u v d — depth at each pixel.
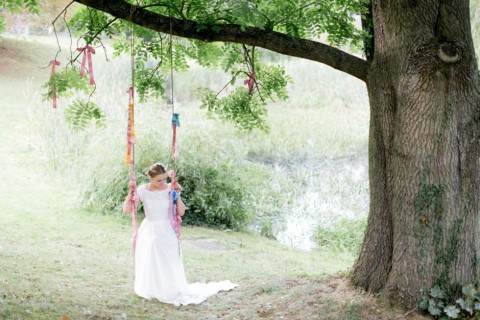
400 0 5.49
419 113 5.42
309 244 10.70
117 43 7.68
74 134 12.95
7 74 20.14
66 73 6.69
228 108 7.75
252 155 16.48
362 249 6.07
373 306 5.60
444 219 5.45
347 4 6.33
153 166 6.44
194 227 10.61
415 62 5.46
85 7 7.25
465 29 5.44
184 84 21.81
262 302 6.26
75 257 7.86
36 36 24.75
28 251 7.87
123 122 11.89
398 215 5.60
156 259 6.34
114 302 6.10
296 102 21.73
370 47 6.28
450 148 5.43
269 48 6.00
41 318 5.29
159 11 6.91
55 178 12.38
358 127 19.45
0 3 6.62
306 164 15.84
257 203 11.97
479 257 5.60
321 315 5.62
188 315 5.95
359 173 15.09
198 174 10.91
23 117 15.92
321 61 6.06
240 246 9.48
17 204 10.59
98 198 10.75
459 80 5.41
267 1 6.64
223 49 8.03
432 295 5.43
